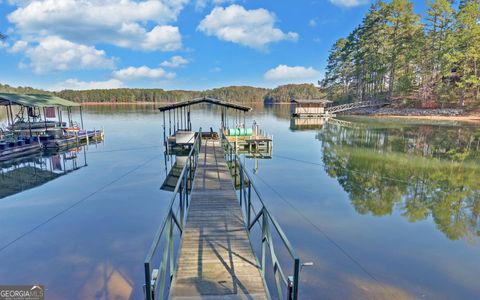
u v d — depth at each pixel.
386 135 21.81
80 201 8.20
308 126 31.00
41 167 12.51
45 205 7.88
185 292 3.26
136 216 7.12
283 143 19.55
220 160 10.77
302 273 4.70
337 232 6.29
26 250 5.42
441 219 7.01
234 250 4.15
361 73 47.44
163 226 3.10
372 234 6.20
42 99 19.16
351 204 8.05
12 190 9.23
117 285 4.36
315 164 13.25
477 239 5.98
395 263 5.06
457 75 34.66
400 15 38.22
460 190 9.25
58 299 4.05
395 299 4.11
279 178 10.86
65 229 6.35
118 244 5.68
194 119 41.19
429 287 4.41
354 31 46.59
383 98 44.00
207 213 5.50
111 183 10.09
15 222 6.73
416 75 39.56
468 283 4.52
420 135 21.30
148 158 14.63
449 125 26.89
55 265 4.91
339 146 17.98
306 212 7.46
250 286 3.38
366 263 5.05
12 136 16.42
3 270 4.77
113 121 35.75
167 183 10.15
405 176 10.95
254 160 14.32
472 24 30.83
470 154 14.66
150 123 33.41
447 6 33.53
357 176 11.04
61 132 18.69
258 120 39.97
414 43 35.34
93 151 16.42
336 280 4.52
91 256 5.21
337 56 54.34
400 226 6.62
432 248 5.62
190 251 4.11
